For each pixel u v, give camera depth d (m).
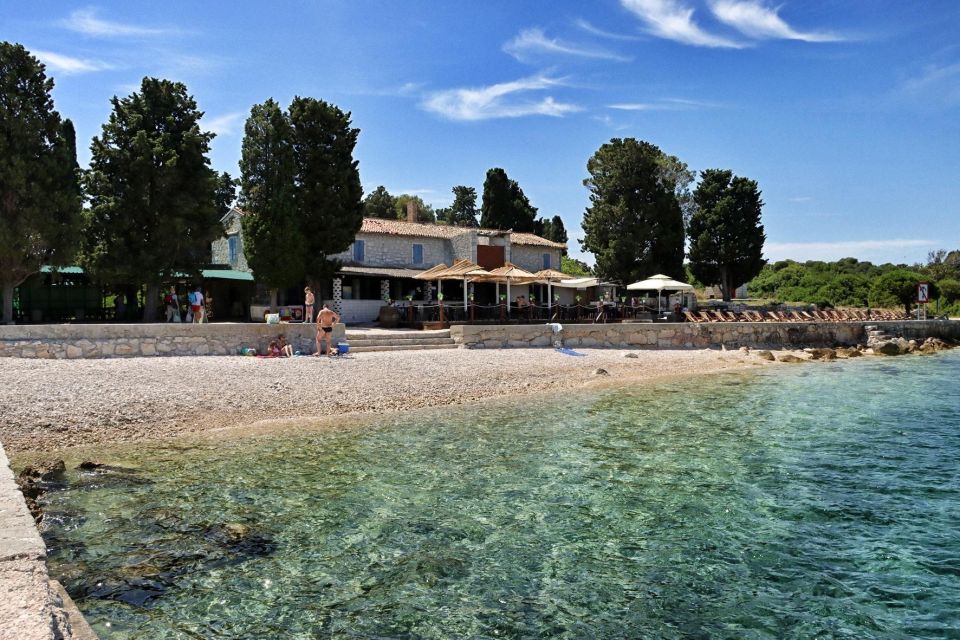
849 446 13.17
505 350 27.55
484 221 65.00
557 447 12.93
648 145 51.72
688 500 9.68
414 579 6.98
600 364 26.12
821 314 43.22
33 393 14.69
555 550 7.82
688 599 6.61
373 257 40.97
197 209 31.23
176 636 5.71
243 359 20.86
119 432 13.47
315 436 13.76
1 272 26.98
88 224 29.42
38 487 9.52
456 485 10.30
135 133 30.64
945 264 72.88
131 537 7.95
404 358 23.11
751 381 23.69
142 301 38.88
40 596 4.40
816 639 5.86
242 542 7.90
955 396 20.00
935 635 5.91
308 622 6.03
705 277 60.50
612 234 51.81
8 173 26.03
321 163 34.88
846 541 8.14
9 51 26.88
